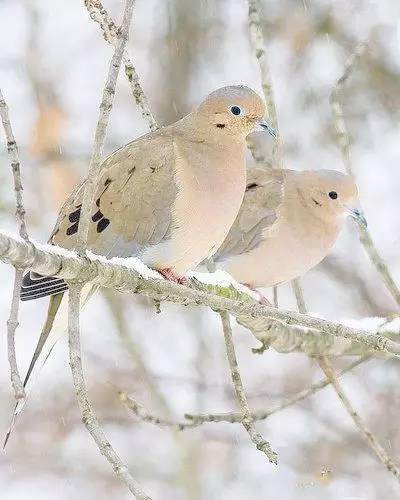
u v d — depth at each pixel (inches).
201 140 323.3
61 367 522.0
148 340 550.3
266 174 437.1
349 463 488.1
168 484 511.5
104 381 509.0
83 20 599.2
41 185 506.6
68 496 499.8
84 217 235.3
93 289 299.6
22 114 544.7
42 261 224.1
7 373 523.8
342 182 423.5
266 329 343.9
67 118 526.9
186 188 315.0
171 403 516.7
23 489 502.0
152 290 257.6
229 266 427.5
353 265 538.9
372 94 527.2
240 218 426.6
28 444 505.0
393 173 565.6
